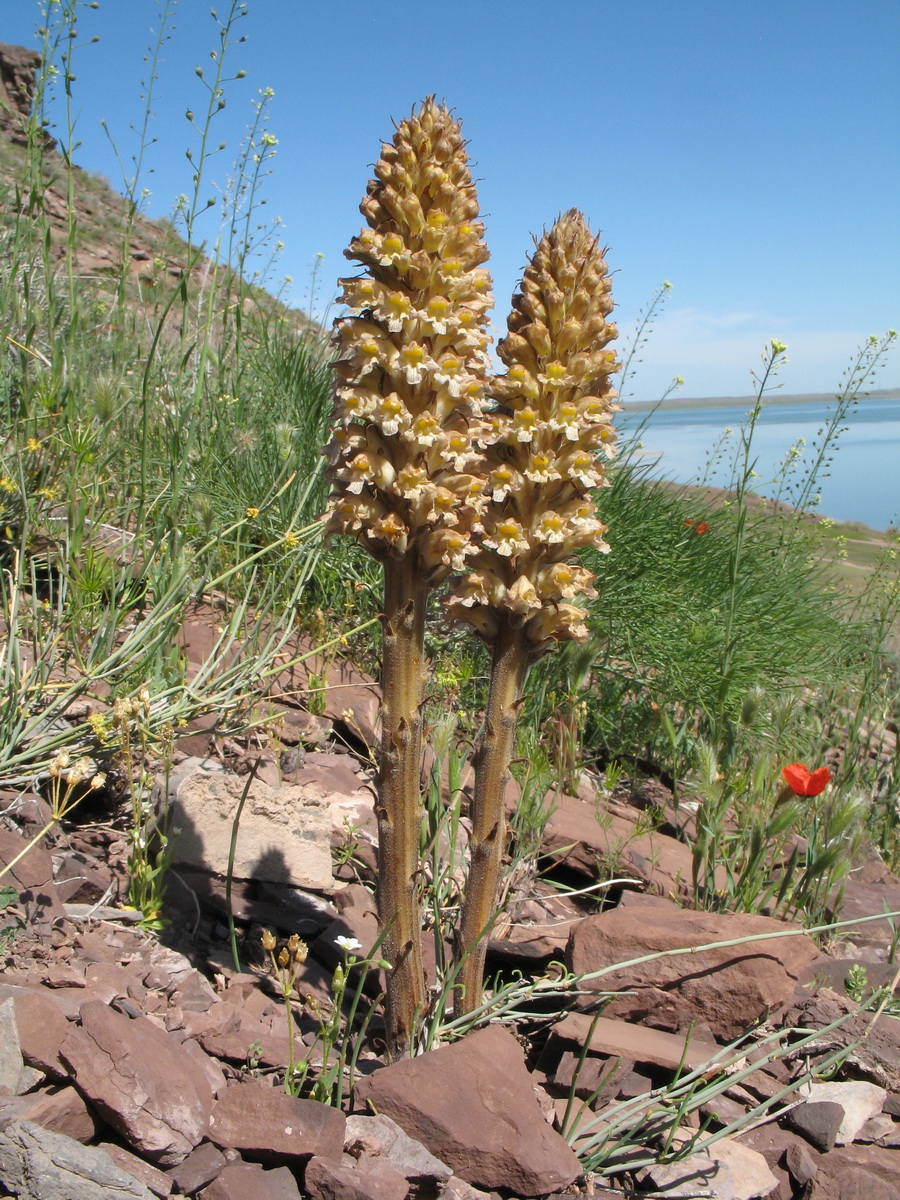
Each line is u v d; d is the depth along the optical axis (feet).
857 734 3.78
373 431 1.54
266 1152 1.41
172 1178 1.35
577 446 1.64
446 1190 1.47
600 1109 1.76
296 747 2.83
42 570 3.11
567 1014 1.99
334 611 3.65
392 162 1.50
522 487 1.64
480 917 1.77
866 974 2.31
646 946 2.01
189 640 3.18
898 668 4.91
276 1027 1.79
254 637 2.88
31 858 1.94
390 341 1.52
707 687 3.76
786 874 2.59
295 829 2.25
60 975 1.63
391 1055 1.73
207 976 1.92
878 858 3.36
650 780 3.57
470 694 3.45
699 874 2.83
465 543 1.53
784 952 2.00
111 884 2.05
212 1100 1.49
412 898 1.66
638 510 4.27
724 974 1.97
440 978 2.01
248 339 4.86
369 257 1.51
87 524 3.16
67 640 2.58
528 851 2.46
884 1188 1.70
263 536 3.74
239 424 4.09
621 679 3.85
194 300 4.16
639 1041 1.90
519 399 1.64
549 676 3.44
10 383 3.29
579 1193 1.59
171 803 2.17
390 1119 1.53
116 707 1.99
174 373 4.23
